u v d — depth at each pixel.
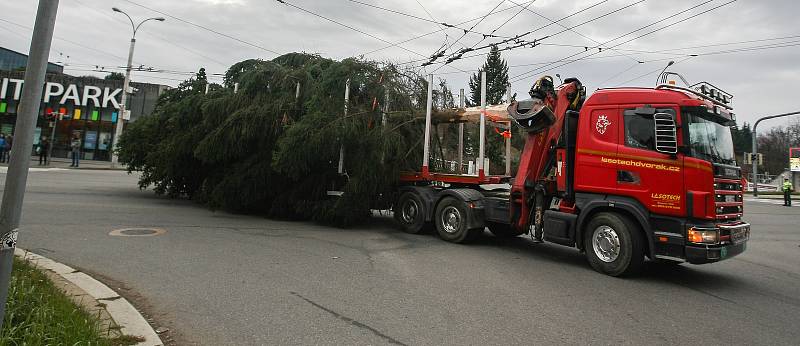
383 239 9.30
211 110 12.26
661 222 6.47
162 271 6.02
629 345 4.14
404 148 10.61
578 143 7.44
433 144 11.47
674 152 6.34
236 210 12.87
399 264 7.04
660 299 5.70
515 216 8.64
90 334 3.54
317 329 4.26
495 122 10.41
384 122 10.77
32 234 7.96
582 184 7.32
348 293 5.41
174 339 3.94
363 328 4.32
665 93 6.66
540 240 8.14
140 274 5.83
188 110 13.70
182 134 13.69
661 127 6.46
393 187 10.91
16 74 40.19
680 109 6.45
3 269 2.70
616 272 6.77
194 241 8.11
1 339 3.16
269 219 11.77
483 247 8.94
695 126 6.45
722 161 6.73
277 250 7.70
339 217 10.62
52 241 7.49
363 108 10.74
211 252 7.28
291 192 11.38
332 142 10.14
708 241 6.09
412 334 4.21
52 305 3.95
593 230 7.11
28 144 2.77
